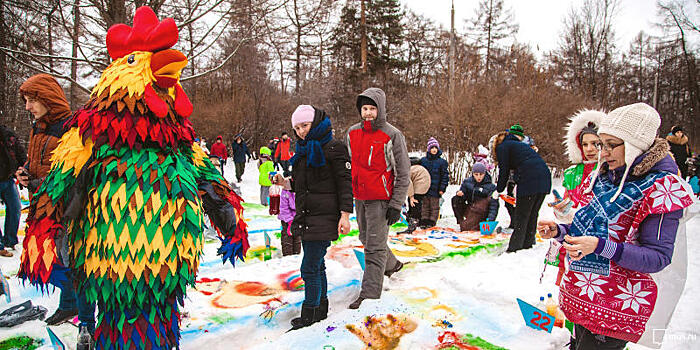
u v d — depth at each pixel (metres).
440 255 5.22
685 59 31.84
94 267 2.02
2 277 3.63
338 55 30.86
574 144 3.55
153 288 2.02
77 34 7.62
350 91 29.56
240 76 24.67
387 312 3.20
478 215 7.08
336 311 3.61
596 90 26.69
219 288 3.90
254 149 25.30
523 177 5.11
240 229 2.64
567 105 15.49
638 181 1.89
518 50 17.48
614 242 1.82
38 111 3.40
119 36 2.32
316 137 3.07
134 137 2.08
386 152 3.52
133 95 2.10
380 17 29.84
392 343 2.83
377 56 28.70
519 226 5.16
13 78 12.36
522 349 2.79
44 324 3.16
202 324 3.17
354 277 4.17
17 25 8.83
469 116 14.36
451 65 15.35
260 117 25.22
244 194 12.05
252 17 7.81
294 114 3.12
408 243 5.91
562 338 2.91
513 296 3.51
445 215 9.09
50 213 2.08
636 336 1.91
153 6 7.62
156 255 2.02
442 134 15.05
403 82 29.89
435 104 15.62
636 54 36.47
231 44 9.63
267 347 2.70
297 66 28.77
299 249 5.15
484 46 31.70
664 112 35.34
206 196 2.47
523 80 15.80
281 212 5.00
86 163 2.09
